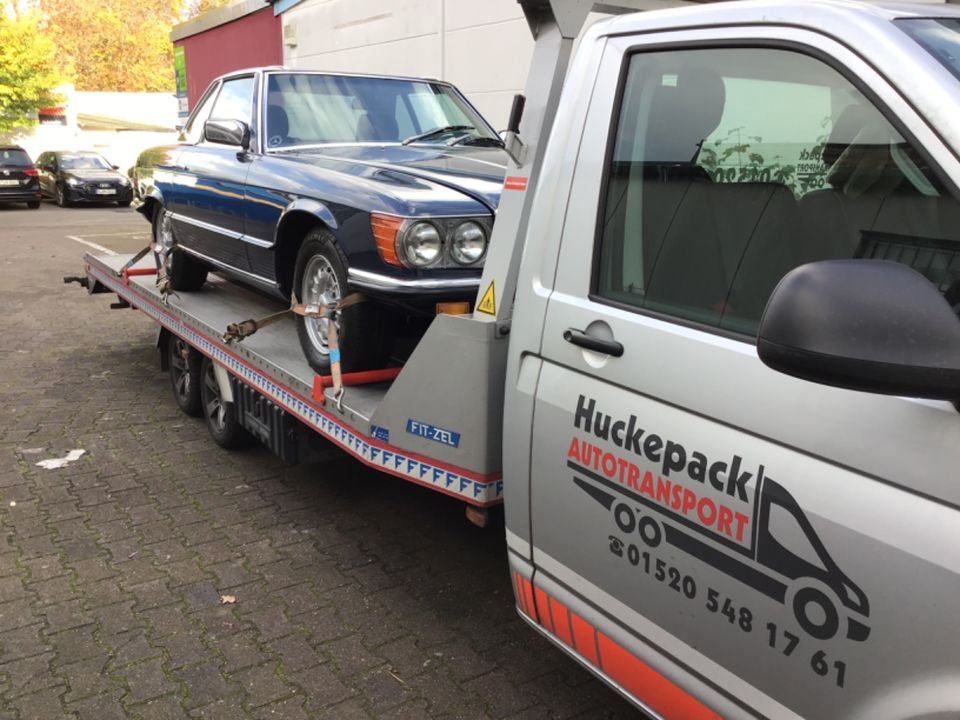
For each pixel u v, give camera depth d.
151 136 34.16
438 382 2.82
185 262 5.74
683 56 2.19
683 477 1.99
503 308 2.66
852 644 1.67
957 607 1.50
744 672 1.92
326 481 4.84
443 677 3.09
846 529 1.66
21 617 3.43
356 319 3.56
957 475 1.51
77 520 4.31
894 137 1.74
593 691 3.02
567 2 2.46
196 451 5.30
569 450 2.31
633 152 2.29
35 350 7.97
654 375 2.07
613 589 2.25
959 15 1.93
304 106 4.92
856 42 1.79
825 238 1.90
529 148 2.58
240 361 4.41
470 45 9.73
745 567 1.87
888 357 1.35
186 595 3.62
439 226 3.31
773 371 1.82
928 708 1.55
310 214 3.82
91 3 52.53
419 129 5.10
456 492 2.85
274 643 3.28
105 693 2.97
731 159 2.09
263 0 14.67
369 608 3.54
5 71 29.00
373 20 11.57
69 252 14.60
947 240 1.67
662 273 2.18
